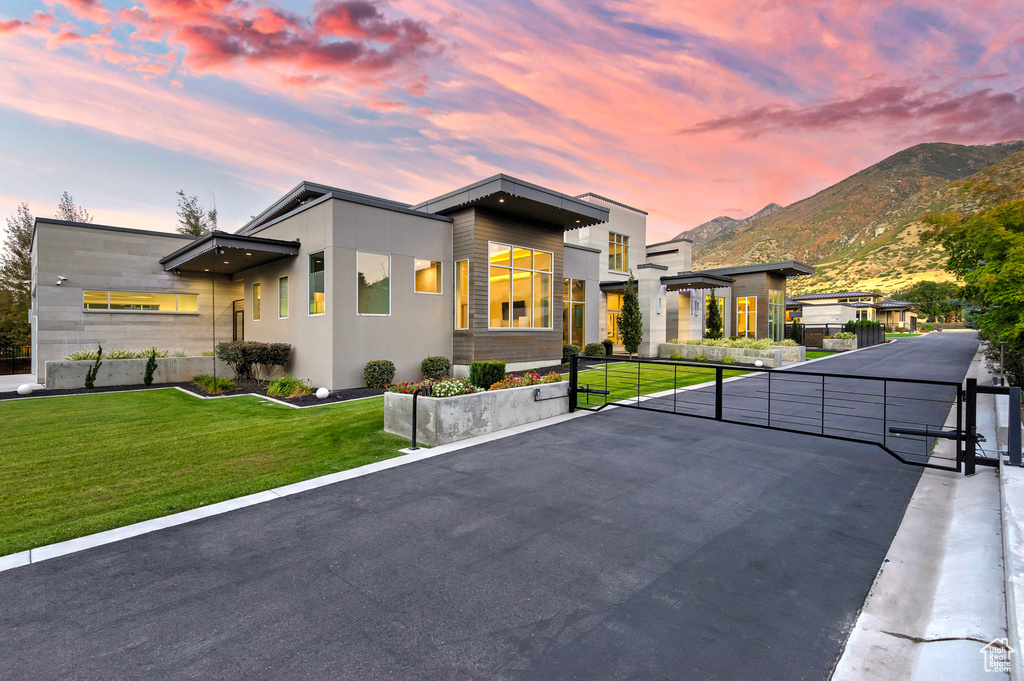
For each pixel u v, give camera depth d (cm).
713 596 301
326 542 381
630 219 2986
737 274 2992
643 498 479
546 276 1680
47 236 1528
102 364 1366
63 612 283
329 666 234
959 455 537
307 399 1120
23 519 428
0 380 1656
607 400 1059
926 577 325
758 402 1057
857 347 3053
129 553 362
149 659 240
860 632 263
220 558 354
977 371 1650
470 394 746
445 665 235
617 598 298
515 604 292
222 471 570
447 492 497
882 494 489
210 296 1831
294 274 1388
